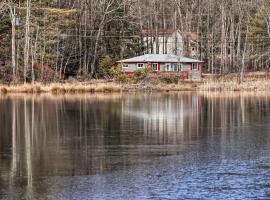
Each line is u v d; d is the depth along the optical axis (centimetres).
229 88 7681
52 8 8769
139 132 3275
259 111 4566
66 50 9475
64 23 9050
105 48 10031
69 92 7119
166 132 3275
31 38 8500
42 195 1866
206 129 3409
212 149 2670
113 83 7769
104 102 5500
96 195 1861
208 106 5078
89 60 9838
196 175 2114
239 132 3259
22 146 2781
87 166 2292
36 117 4050
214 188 1925
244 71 9781
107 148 2714
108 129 3403
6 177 2106
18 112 4412
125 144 2836
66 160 2423
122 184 1994
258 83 7812
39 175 2136
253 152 2578
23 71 8156
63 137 3073
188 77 9200
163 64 9356
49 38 9031
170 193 1870
